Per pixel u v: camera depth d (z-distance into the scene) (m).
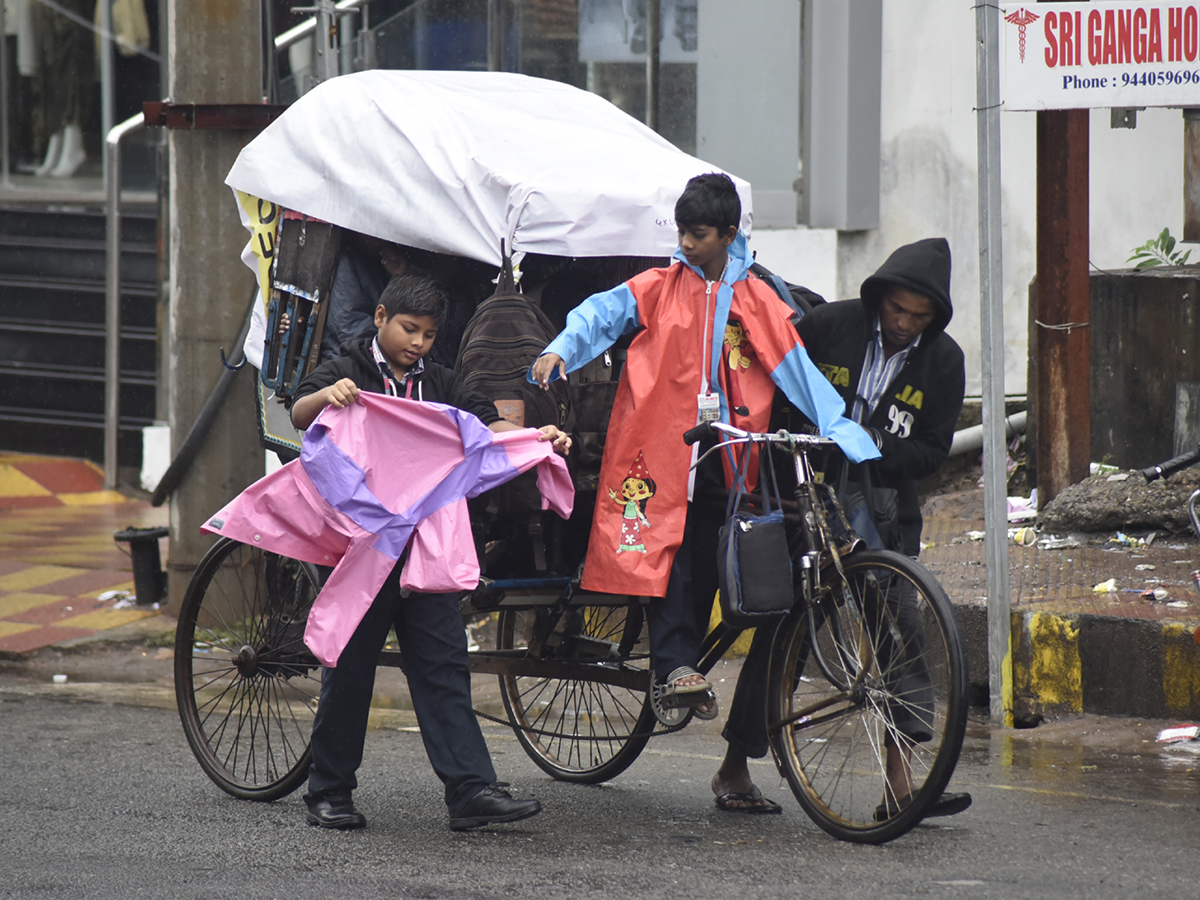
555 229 17.55
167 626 28.17
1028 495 31.00
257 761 18.70
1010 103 23.53
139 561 29.53
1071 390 27.56
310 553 16.11
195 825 16.80
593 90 36.31
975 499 31.55
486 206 18.09
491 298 17.20
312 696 21.36
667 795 18.27
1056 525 26.94
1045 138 27.19
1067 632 21.16
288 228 19.67
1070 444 27.75
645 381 16.20
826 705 16.12
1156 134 36.19
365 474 15.67
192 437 27.73
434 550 15.60
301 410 16.00
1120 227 36.19
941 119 35.31
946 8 35.03
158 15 50.25
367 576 15.70
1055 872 14.55
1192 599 21.94
